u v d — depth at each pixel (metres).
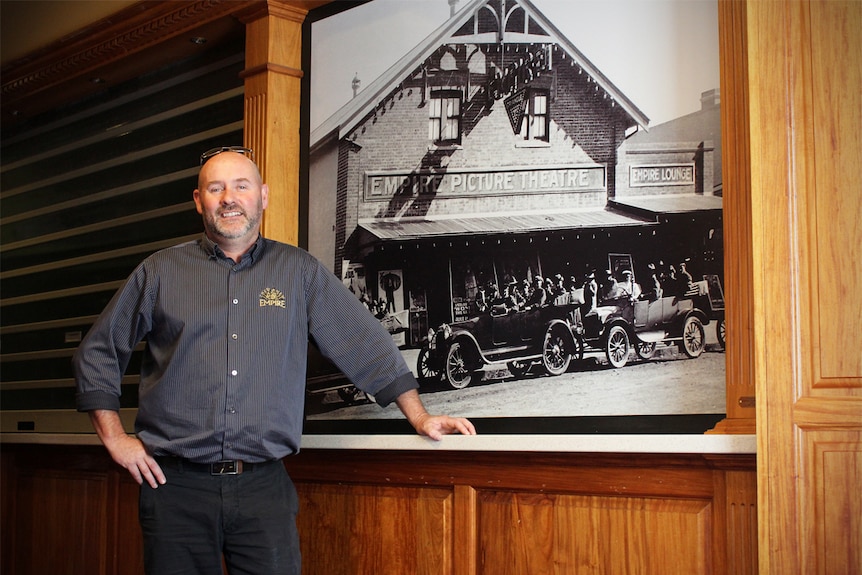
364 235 3.55
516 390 3.16
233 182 2.75
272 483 2.69
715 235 2.81
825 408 2.36
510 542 2.98
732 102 2.74
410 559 3.19
